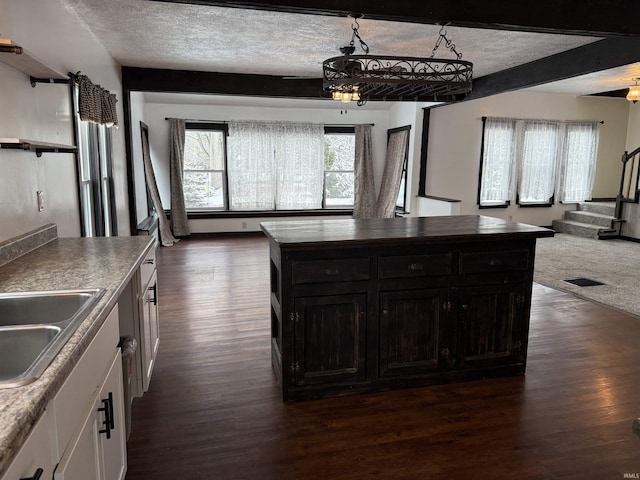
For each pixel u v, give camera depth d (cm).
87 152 386
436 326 274
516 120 807
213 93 551
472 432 232
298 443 222
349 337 262
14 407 93
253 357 318
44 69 229
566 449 219
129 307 241
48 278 190
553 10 293
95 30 377
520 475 201
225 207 806
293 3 253
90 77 379
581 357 322
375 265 258
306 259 248
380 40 405
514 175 830
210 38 402
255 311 413
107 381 160
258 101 762
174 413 247
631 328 379
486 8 283
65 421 117
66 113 305
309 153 818
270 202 816
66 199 305
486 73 557
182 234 777
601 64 405
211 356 319
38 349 139
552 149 838
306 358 259
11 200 225
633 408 256
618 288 493
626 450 219
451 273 270
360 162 838
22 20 240
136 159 621
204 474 200
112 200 455
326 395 264
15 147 201
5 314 166
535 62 486
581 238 793
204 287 489
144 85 532
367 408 254
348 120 832
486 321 282
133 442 221
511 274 280
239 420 241
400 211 820
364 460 210
